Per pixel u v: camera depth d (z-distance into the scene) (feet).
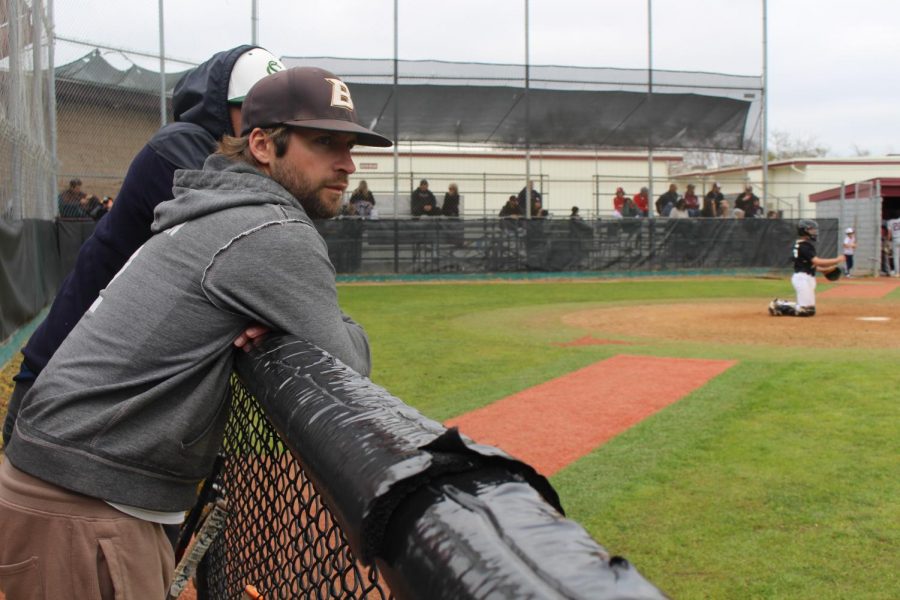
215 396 5.26
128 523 5.16
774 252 78.89
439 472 2.61
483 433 17.04
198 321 5.08
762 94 83.30
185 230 5.27
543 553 2.07
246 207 5.28
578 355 27.37
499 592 1.97
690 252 77.10
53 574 5.13
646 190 84.48
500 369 24.79
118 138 61.62
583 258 75.05
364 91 76.89
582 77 80.02
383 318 41.11
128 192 7.07
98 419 5.00
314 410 3.66
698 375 22.90
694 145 83.51
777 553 10.75
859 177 97.55
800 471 13.94
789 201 98.02
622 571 1.98
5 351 25.80
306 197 5.76
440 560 2.25
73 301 6.98
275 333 5.17
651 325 37.22
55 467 5.02
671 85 81.61
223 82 7.52
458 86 77.97
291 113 5.52
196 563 6.47
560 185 91.25
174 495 5.34
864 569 10.21
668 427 17.12
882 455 14.69
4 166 28.19
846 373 22.38
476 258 73.05
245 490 6.00
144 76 62.08
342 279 70.79
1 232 26.07
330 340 5.24
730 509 12.30
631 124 81.71
